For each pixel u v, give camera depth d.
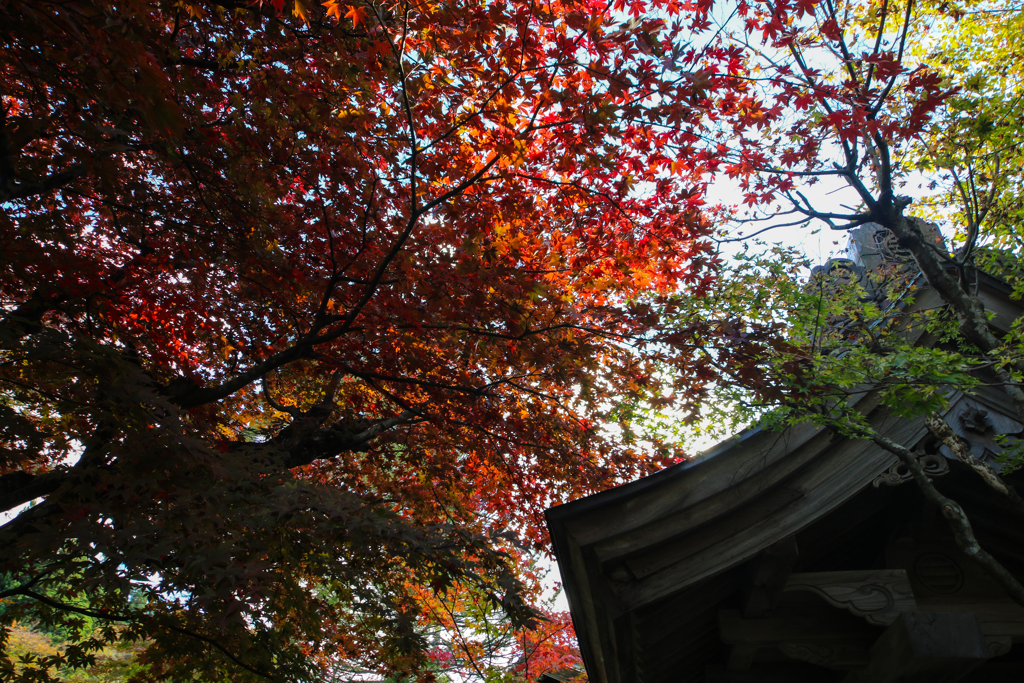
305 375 9.00
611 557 3.41
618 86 5.05
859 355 3.55
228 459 4.67
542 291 6.23
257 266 7.23
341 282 7.12
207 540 3.75
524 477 9.56
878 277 5.04
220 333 8.52
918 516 4.05
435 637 11.13
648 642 3.77
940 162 5.15
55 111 4.82
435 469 9.42
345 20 5.83
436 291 6.39
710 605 3.86
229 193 6.50
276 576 3.81
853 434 3.51
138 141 5.88
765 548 3.46
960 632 2.99
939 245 5.14
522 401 9.07
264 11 5.53
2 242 5.27
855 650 3.65
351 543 4.51
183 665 4.33
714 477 3.65
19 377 4.54
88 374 4.16
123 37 3.12
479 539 4.79
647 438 8.71
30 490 4.74
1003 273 5.31
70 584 3.56
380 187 6.52
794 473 3.67
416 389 9.17
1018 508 3.30
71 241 5.90
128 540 3.48
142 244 7.18
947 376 3.34
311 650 6.36
